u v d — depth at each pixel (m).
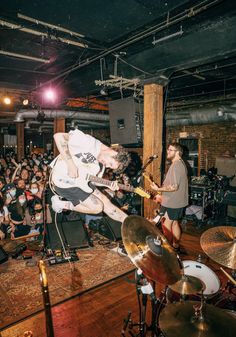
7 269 3.66
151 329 2.20
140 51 4.10
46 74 5.66
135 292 3.17
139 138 4.54
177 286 1.88
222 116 6.62
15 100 7.50
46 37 3.64
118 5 2.97
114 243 4.62
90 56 4.56
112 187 2.45
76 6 3.01
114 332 2.48
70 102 8.52
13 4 2.96
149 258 1.76
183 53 3.67
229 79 5.70
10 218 4.64
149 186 4.36
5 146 18.53
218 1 2.57
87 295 3.09
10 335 2.42
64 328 2.52
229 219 6.09
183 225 5.89
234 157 7.11
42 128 15.05
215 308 1.71
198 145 8.27
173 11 3.06
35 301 2.93
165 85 4.44
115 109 4.71
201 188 6.04
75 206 2.40
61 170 2.32
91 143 2.24
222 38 3.22
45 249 4.08
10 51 4.34
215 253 2.23
